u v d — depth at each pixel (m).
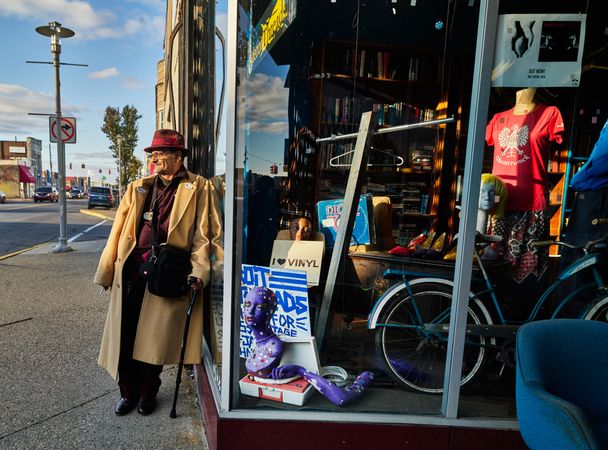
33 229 13.38
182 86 4.19
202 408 2.54
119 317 2.48
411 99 4.03
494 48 2.00
